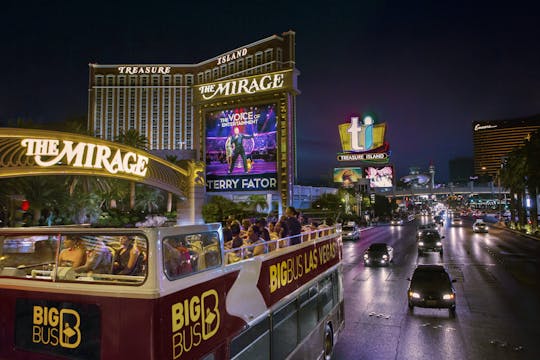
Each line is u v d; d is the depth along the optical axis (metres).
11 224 20.25
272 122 52.47
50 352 4.20
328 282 10.57
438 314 15.64
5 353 4.45
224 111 55.50
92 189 47.34
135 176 32.69
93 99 185.88
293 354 7.34
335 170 151.38
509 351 11.43
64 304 4.19
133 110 185.38
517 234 63.88
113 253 4.74
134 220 50.12
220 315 4.85
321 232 10.53
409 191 193.50
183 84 185.62
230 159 54.56
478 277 24.33
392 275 25.12
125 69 186.62
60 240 4.56
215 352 4.67
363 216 114.44
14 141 23.73
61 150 25.83
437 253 37.56
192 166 40.12
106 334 3.92
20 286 4.46
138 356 3.78
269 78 52.31
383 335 13.07
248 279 5.69
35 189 37.41
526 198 71.88
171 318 3.98
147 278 3.89
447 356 11.10
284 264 7.21
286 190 51.19
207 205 58.78
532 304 17.17
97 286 4.04
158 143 183.75
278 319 6.78
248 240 7.21
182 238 4.42
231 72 135.25
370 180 148.38
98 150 28.58
